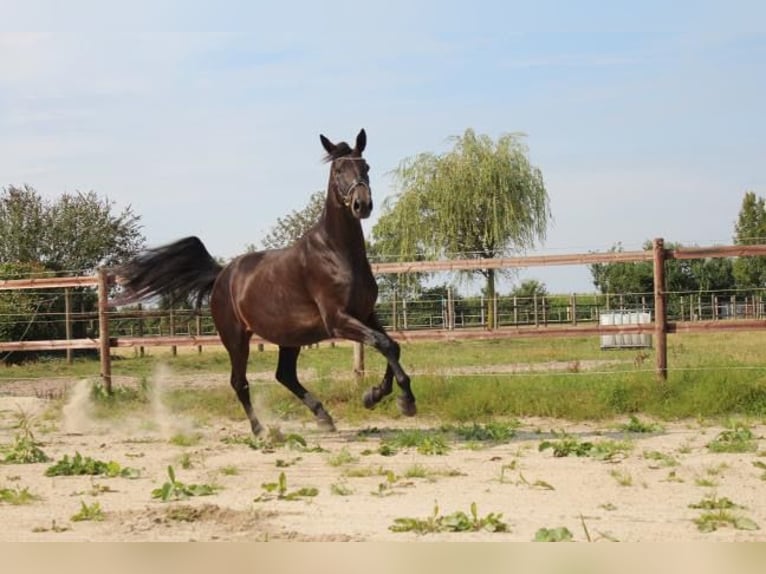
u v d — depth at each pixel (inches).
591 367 617.0
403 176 1754.4
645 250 457.4
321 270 339.6
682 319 1157.1
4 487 263.7
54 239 1350.9
